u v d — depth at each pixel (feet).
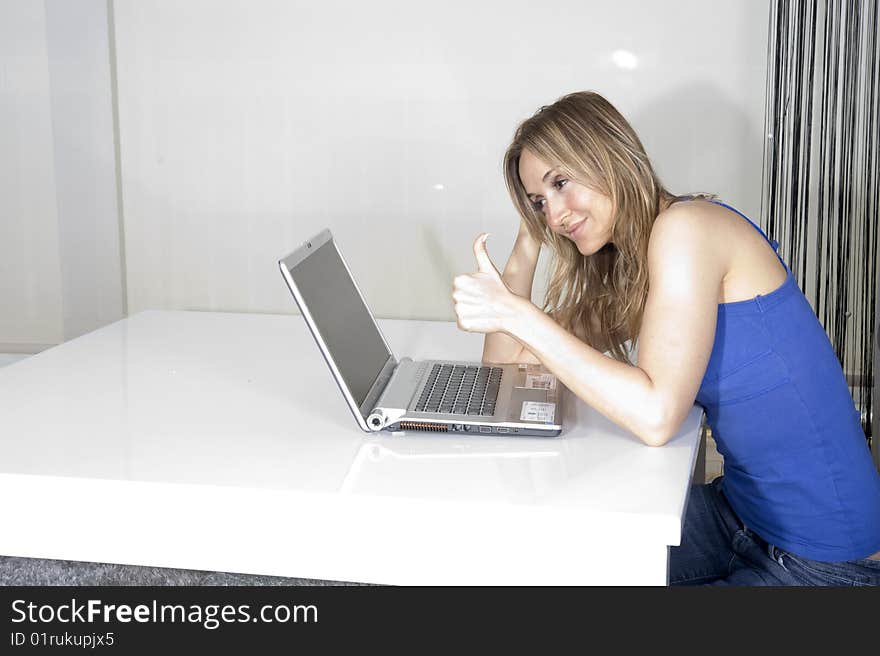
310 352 6.67
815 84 9.96
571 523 4.05
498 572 4.16
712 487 5.97
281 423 5.18
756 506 5.37
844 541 5.16
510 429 4.93
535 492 4.24
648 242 5.16
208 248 11.57
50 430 5.07
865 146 9.94
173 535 4.38
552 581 4.12
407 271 11.26
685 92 10.37
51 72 11.42
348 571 4.28
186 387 5.84
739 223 4.97
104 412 5.37
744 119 10.32
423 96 10.82
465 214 11.03
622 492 4.24
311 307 4.92
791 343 5.01
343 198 11.20
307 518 4.26
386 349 6.02
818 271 10.18
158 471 4.49
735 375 5.03
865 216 10.02
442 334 7.16
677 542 3.99
